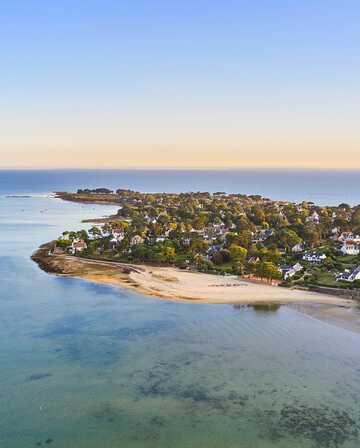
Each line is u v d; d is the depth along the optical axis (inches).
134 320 4261.8
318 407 2775.6
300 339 3823.8
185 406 2783.0
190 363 3356.3
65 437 2476.6
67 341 3727.9
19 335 3833.7
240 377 3147.1
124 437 2482.8
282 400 2851.9
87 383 3043.8
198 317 4375.0
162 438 2474.2
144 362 3366.1
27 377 3110.2
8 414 2679.6
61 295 5064.0
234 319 4318.4
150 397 2878.9
